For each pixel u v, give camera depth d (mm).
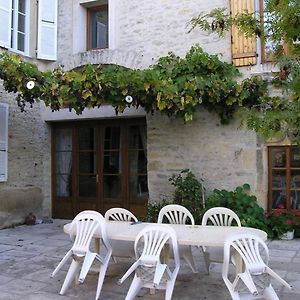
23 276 4438
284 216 6363
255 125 3010
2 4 7066
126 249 4277
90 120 8172
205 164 7004
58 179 8461
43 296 3814
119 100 5977
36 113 8234
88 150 8250
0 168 7273
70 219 8305
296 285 4070
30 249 5746
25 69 5902
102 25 8047
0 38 7031
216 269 4633
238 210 6414
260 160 6664
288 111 2896
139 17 7477
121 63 7523
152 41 7363
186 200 6730
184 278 4312
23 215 7828
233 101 6484
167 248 3875
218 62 6656
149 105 6289
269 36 3111
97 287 3807
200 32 7059
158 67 6836
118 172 7965
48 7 7945
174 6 7254
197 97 6121
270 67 6449
